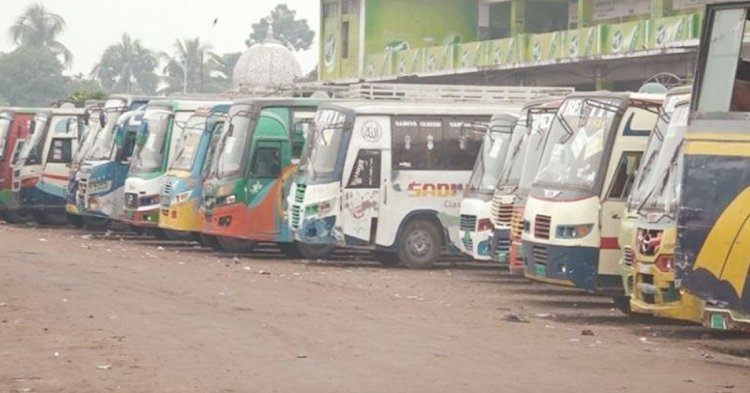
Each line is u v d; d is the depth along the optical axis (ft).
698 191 54.80
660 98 71.72
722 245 53.83
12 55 429.79
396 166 99.71
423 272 96.89
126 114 127.75
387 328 58.49
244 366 46.55
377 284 84.64
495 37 207.92
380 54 194.70
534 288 85.30
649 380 46.37
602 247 70.08
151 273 85.10
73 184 131.85
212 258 104.37
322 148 100.58
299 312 63.93
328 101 104.83
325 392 41.52
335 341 53.31
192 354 49.26
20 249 104.32
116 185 127.13
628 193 70.38
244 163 106.22
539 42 152.15
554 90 110.73
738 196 53.42
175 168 115.14
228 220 106.32
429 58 176.96
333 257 109.60
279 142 106.83
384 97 112.06
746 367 52.42
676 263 55.83
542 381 44.96
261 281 82.07
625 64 144.77
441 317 64.90
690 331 65.26
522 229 74.90
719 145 54.19
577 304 76.07
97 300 67.31
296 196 101.35
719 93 54.39
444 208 100.53
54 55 433.89
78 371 45.29
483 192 91.30
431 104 101.24
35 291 71.31
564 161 72.74
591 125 72.02
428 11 207.21
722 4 54.29
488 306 73.00
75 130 142.61
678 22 126.82
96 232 135.54
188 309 63.93
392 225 99.50
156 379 43.70
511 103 105.70
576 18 188.34
